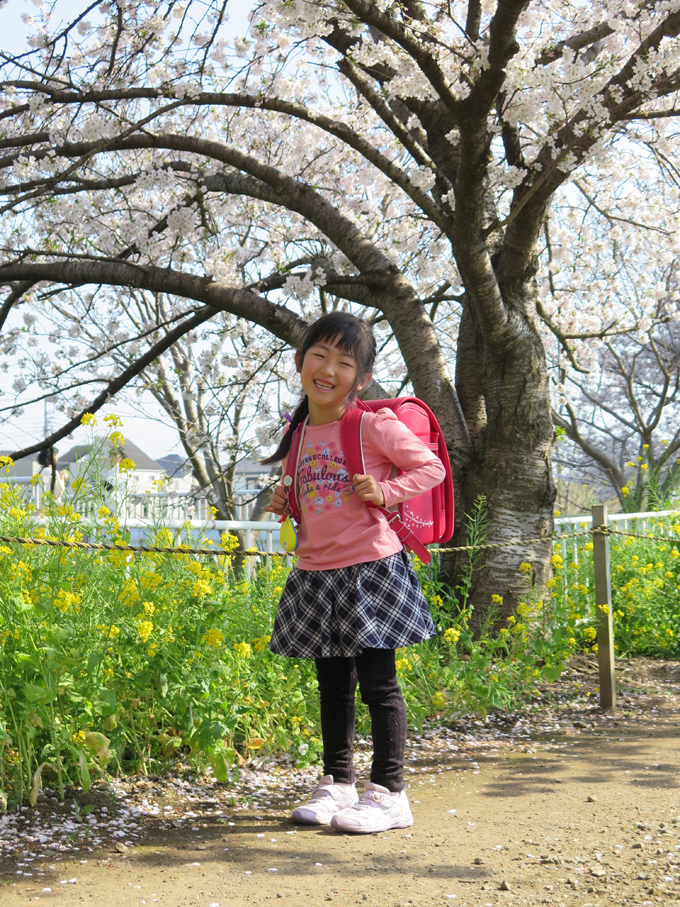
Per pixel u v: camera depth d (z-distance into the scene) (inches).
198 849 88.3
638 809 102.3
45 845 88.1
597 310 375.9
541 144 209.2
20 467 887.1
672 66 184.4
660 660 234.8
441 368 230.4
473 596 211.3
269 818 100.8
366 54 204.4
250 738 126.3
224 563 139.6
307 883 77.9
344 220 249.1
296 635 98.3
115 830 94.1
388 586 95.0
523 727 159.8
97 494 135.8
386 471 99.3
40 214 316.5
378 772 97.3
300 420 105.1
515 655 184.1
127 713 116.1
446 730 155.4
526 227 204.4
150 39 272.2
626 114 198.7
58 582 106.7
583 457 848.9
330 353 97.7
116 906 72.6
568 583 248.5
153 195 363.3
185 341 432.5
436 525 107.0
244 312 253.9
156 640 115.1
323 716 103.3
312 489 97.8
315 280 260.7
